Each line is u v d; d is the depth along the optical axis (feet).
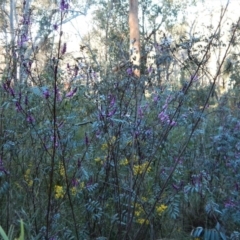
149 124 11.02
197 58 11.32
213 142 13.19
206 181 12.16
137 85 11.07
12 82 11.18
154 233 11.00
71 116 10.06
